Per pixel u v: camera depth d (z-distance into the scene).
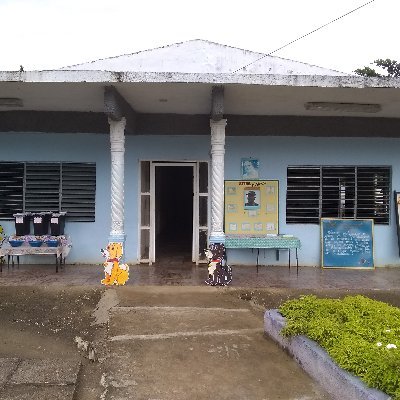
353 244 8.91
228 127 8.91
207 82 6.43
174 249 10.74
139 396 3.62
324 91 6.88
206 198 8.97
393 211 9.10
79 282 7.20
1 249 7.93
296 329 4.31
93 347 4.72
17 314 5.85
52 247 8.08
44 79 6.41
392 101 7.56
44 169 8.95
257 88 6.71
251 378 3.97
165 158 8.87
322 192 9.08
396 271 8.66
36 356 4.46
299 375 4.04
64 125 8.82
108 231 8.88
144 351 4.59
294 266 8.98
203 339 4.93
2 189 8.96
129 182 8.86
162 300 6.39
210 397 3.61
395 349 3.36
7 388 3.63
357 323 4.15
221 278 7.16
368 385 3.13
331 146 9.07
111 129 7.39
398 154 9.12
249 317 5.75
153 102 7.72
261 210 8.97
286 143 9.03
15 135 8.90
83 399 3.59
